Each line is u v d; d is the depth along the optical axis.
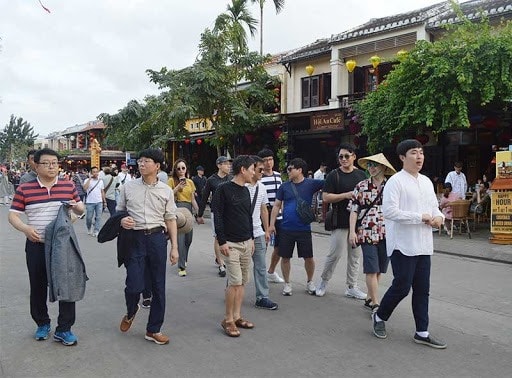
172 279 7.32
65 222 4.39
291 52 20.62
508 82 10.62
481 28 11.96
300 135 17.69
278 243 6.76
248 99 19.72
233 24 18.73
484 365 4.09
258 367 4.04
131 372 3.92
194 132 23.69
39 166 4.47
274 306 5.72
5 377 3.80
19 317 5.36
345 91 17.45
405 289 4.52
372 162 5.47
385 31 15.80
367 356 4.28
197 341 4.66
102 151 34.06
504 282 7.19
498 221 10.34
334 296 6.34
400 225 4.52
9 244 10.63
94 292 6.46
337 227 6.07
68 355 4.27
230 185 5.00
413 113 11.66
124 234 4.59
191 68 18.16
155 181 4.71
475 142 14.74
